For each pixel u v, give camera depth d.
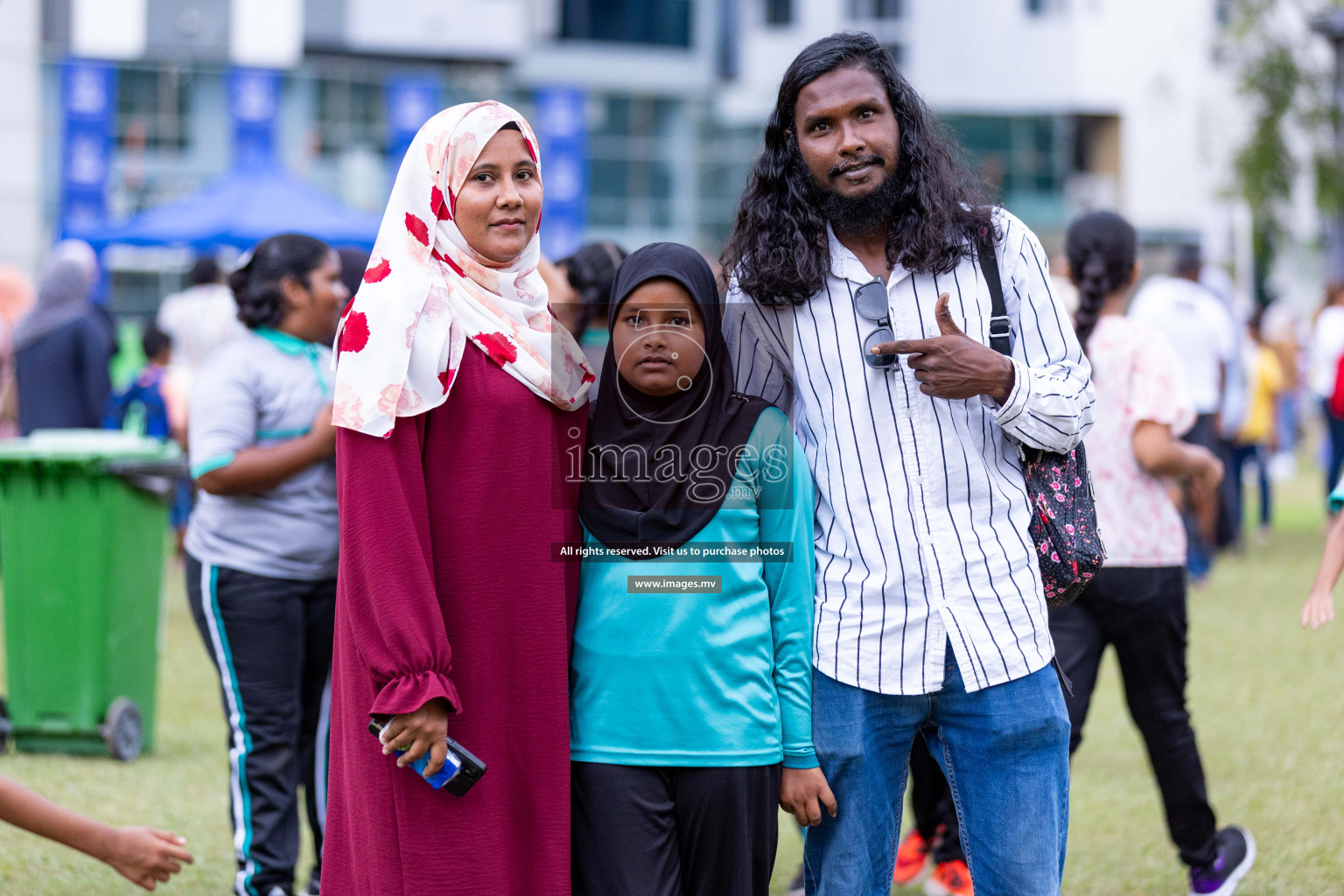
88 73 30.80
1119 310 7.11
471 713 4.71
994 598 4.80
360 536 4.60
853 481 4.87
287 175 21.06
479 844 4.69
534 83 43.22
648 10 44.50
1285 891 7.29
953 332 4.72
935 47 45.09
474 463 4.74
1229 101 30.12
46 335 13.72
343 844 4.95
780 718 4.87
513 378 4.81
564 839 4.77
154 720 10.14
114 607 9.77
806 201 4.95
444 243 4.86
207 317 18.75
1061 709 4.86
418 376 4.67
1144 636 6.84
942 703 4.87
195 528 6.88
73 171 30.88
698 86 45.47
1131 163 44.88
